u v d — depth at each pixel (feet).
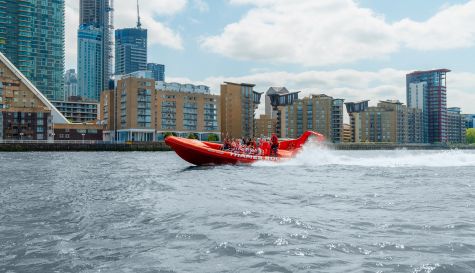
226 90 550.77
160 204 40.32
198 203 40.91
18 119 371.56
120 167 110.01
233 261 21.62
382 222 30.99
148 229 29.09
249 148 95.25
